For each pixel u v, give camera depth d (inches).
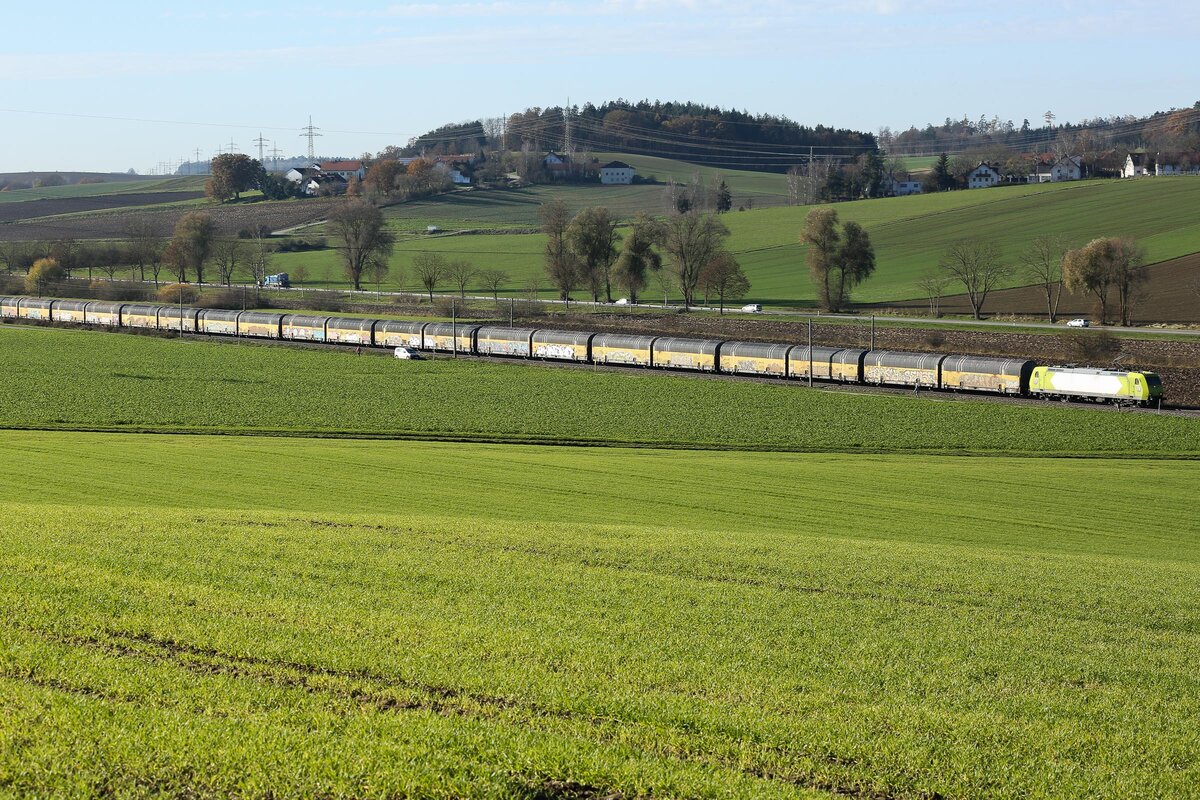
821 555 2495.1
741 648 1691.7
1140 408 5713.6
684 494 3629.4
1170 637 1911.9
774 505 3494.1
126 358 7367.1
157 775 1151.0
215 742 1214.9
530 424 5103.3
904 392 6304.1
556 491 3614.7
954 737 1370.6
